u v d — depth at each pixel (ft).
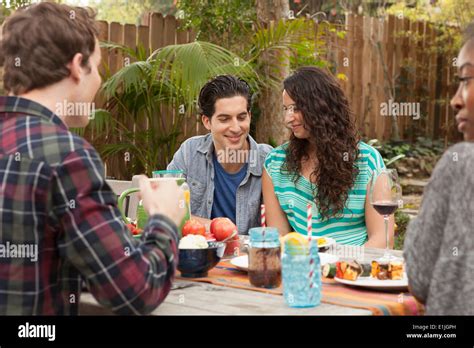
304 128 8.46
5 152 4.46
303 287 5.06
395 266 5.80
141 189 5.07
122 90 16.65
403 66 29.14
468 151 4.21
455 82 31.12
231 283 5.94
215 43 18.85
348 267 5.82
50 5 4.86
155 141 16.79
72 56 4.81
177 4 19.95
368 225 8.35
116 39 17.49
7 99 4.72
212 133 9.23
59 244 4.45
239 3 18.52
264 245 5.77
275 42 16.10
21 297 4.42
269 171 8.91
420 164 27.84
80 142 4.53
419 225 4.34
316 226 8.51
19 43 4.74
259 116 17.16
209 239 7.04
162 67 15.81
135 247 4.56
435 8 30.96
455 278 4.11
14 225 4.37
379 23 27.73
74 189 4.38
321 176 8.36
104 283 4.39
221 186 9.36
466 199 4.12
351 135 8.47
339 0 29.76
